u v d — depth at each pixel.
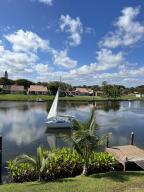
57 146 27.62
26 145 28.19
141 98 153.62
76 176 14.36
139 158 16.95
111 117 58.44
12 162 15.54
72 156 15.45
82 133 13.66
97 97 141.12
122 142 30.02
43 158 14.30
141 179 12.71
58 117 43.91
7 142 29.58
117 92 136.75
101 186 11.60
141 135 35.69
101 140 14.23
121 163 16.70
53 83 140.88
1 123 45.12
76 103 103.62
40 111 67.19
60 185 11.86
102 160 15.48
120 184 11.88
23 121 48.03
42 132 36.81
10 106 81.19
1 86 148.50
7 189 11.48
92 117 14.47
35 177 14.31
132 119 55.06
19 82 171.00
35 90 138.50
